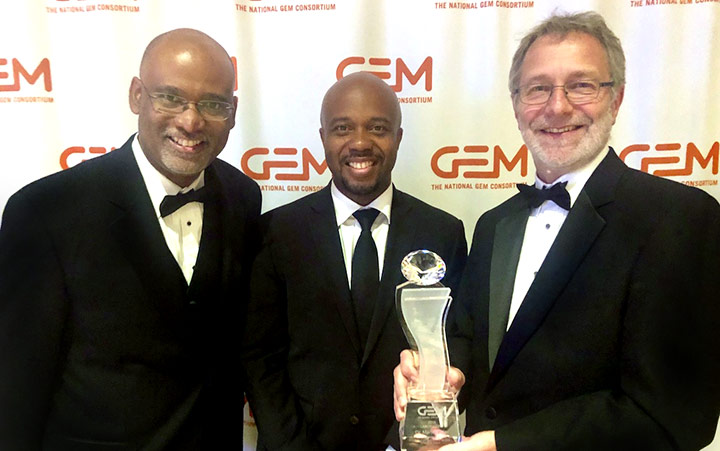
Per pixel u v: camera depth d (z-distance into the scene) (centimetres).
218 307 140
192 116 125
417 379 123
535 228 127
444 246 147
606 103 115
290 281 144
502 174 184
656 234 104
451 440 118
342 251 146
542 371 114
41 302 124
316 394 141
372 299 143
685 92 176
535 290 115
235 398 154
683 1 172
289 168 186
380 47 179
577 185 121
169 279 130
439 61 179
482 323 131
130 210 131
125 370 129
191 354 135
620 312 106
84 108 183
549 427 106
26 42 180
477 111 181
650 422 100
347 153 142
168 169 131
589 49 114
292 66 181
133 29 180
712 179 180
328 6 177
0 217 187
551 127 118
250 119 184
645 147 179
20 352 124
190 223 140
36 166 186
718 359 103
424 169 185
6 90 183
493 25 176
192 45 127
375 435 141
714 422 104
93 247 126
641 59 175
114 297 127
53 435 130
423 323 123
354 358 141
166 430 131
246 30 180
